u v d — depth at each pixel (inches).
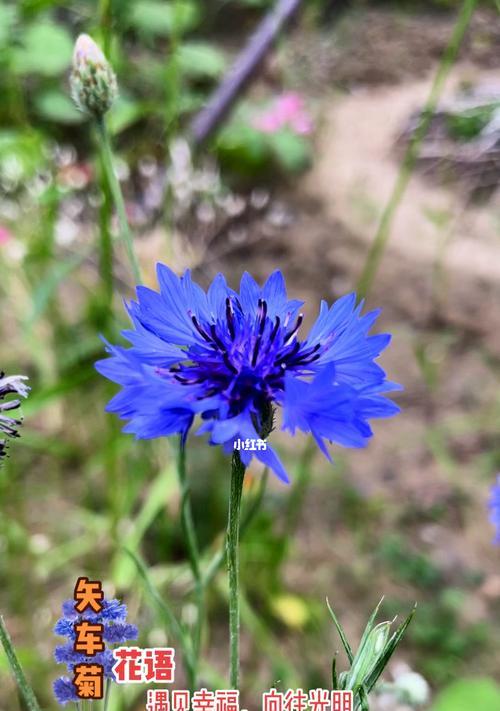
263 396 6.3
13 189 13.6
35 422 13.6
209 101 18.6
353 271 18.6
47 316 14.0
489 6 30.0
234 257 19.1
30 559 11.9
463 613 12.1
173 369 6.4
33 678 10.4
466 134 22.8
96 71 8.3
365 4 31.8
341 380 6.4
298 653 11.8
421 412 15.3
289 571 12.8
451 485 14.0
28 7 14.0
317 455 14.2
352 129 24.3
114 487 11.7
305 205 20.5
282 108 20.5
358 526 13.4
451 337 16.6
